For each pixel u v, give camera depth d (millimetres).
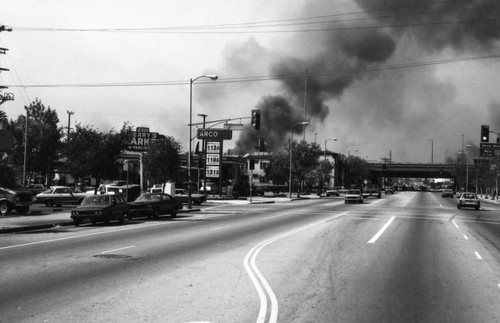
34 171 63188
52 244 16500
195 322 7039
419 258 13945
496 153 77250
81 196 42969
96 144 45125
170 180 57375
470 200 47312
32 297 8578
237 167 97125
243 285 9766
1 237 18812
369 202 57906
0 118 51656
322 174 96625
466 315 7695
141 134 57219
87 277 10484
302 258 13594
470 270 11984
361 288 9680
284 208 42469
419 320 7387
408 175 161750
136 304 8094
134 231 21438
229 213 35219
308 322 7172
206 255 14000
